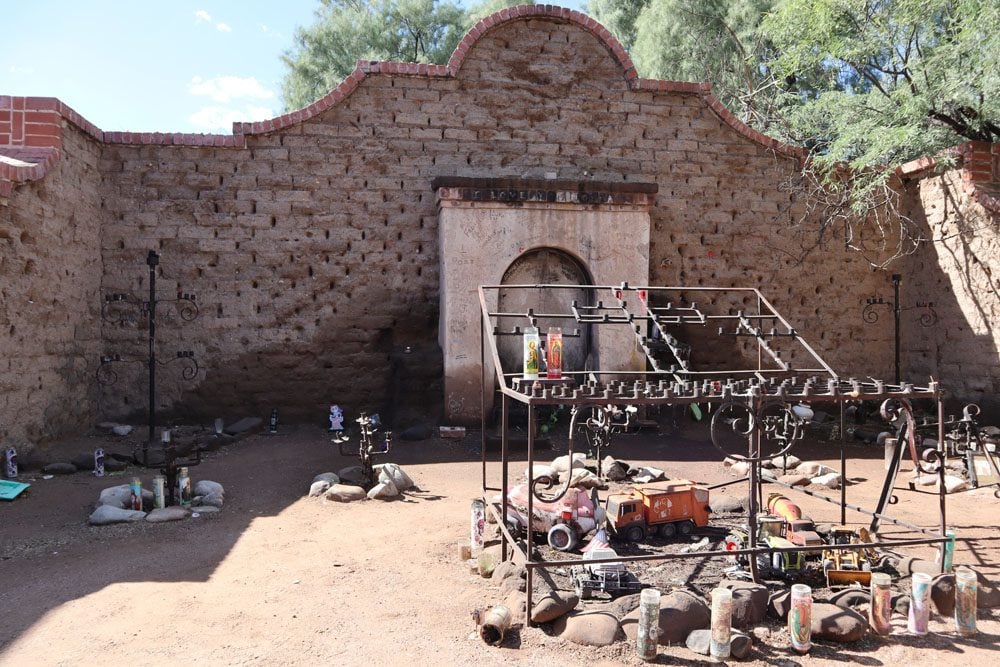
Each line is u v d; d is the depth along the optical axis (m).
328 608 4.49
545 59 11.70
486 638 4.04
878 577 4.19
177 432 10.20
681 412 11.52
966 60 10.52
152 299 10.04
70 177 9.60
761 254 12.27
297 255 11.15
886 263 12.60
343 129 11.25
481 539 5.40
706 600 4.46
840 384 5.16
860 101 12.03
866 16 11.23
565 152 11.73
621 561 4.39
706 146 12.13
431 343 11.47
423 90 11.42
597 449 7.99
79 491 7.48
